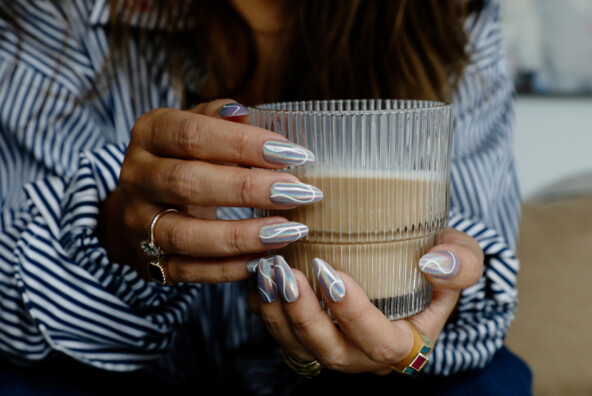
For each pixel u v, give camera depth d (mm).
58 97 747
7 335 609
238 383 779
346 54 825
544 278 1282
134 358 622
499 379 670
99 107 821
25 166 735
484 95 873
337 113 401
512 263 662
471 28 900
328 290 416
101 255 581
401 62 806
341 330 464
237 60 837
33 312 573
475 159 815
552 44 1779
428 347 463
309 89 845
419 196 429
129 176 463
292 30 848
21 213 629
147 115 458
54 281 578
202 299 757
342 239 422
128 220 486
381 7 815
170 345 647
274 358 760
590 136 1861
